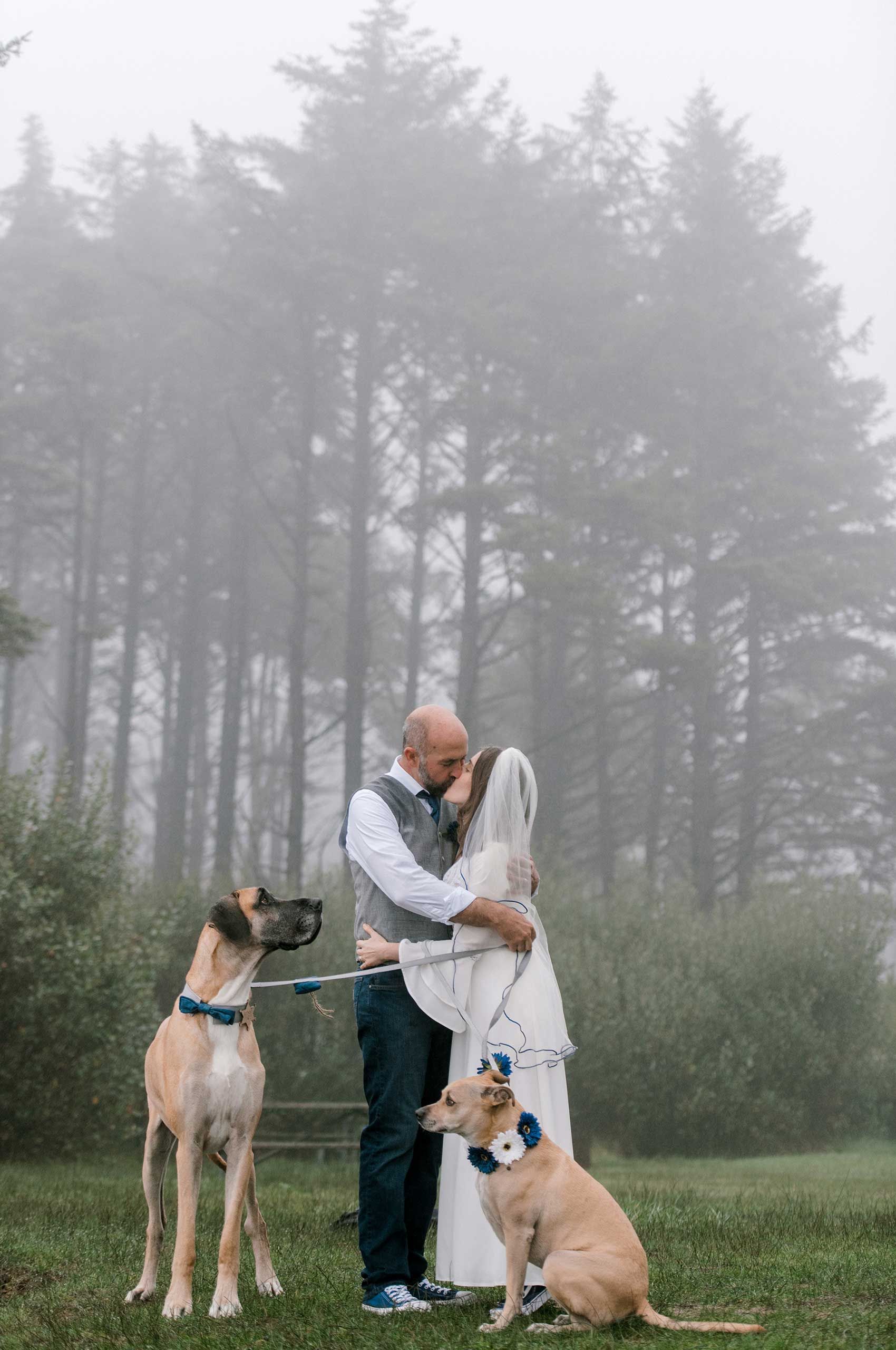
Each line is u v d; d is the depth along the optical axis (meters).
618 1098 22.97
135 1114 18.02
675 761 42.81
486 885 5.48
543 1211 4.79
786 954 26.00
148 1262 5.79
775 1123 24.55
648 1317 4.59
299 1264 6.64
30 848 17.12
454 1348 4.30
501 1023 5.35
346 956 22.06
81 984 16.44
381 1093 5.44
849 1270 6.02
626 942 25.77
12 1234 7.87
